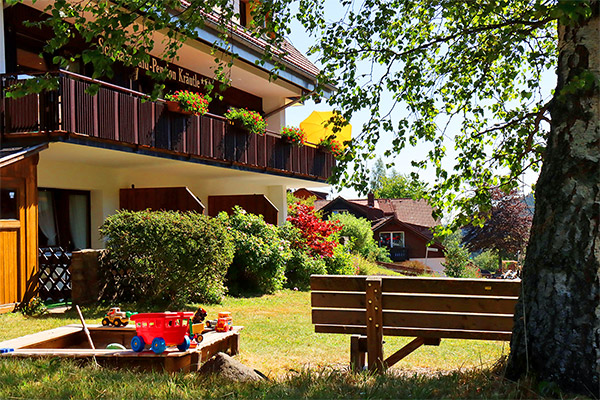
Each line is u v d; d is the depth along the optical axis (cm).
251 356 725
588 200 435
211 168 1580
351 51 711
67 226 1391
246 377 526
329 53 711
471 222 773
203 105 1374
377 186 8806
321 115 2153
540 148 684
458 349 823
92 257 1065
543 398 408
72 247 1403
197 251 1080
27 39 1230
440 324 556
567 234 439
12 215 1003
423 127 712
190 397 425
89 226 1459
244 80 1920
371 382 472
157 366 553
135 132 1202
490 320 545
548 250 446
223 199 1850
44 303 1107
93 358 552
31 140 1031
